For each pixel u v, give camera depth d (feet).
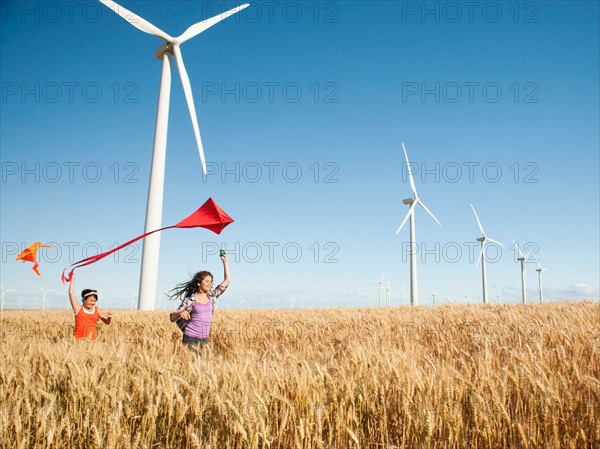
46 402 13.99
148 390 14.33
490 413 12.59
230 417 12.75
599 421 11.92
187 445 12.51
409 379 14.24
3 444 12.16
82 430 13.17
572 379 15.75
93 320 29.07
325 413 13.29
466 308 48.65
